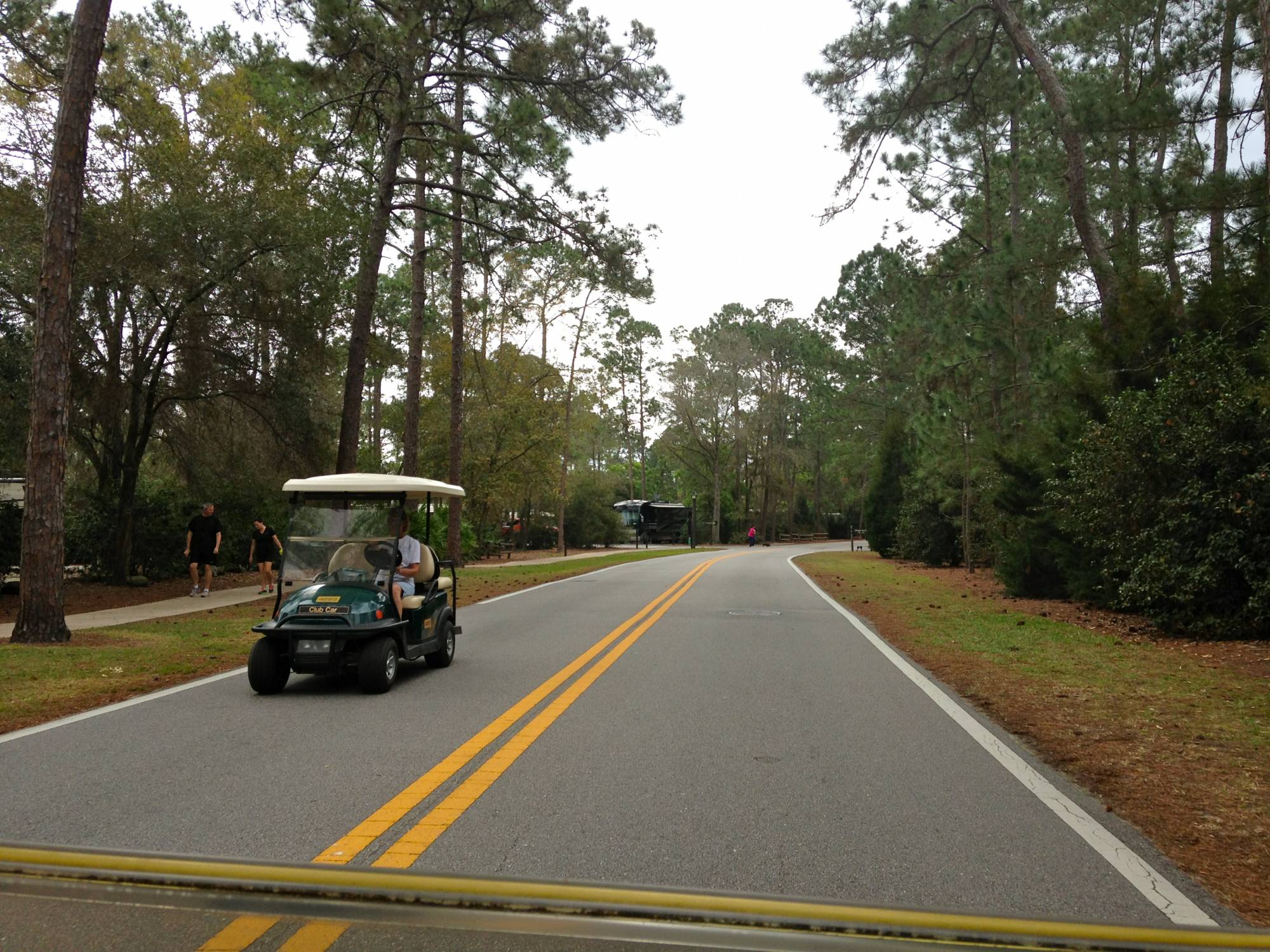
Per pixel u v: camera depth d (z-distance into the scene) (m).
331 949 3.62
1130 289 16.31
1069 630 13.62
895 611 16.81
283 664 8.93
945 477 31.47
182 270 19.31
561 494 47.16
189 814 5.20
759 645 12.31
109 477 23.45
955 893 4.18
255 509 25.72
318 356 22.61
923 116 21.80
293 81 18.89
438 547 29.31
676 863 4.50
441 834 4.88
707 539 77.31
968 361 26.75
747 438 73.88
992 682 9.48
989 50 20.33
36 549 12.20
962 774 6.13
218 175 20.89
